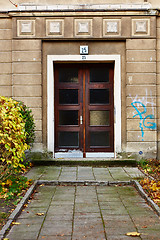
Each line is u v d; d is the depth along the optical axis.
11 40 7.57
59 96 7.83
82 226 3.74
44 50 7.55
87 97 7.84
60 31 7.44
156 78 7.56
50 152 7.50
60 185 5.78
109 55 7.51
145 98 7.45
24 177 5.92
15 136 4.98
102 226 3.74
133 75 7.45
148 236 3.43
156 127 7.47
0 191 4.91
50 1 7.52
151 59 7.44
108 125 7.82
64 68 7.84
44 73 7.58
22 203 4.44
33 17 7.43
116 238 3.38
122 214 4.16
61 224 3.81
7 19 7.56
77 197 4.98
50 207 4.47
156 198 4.70
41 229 3.65
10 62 7.59
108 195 5.10
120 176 6.22
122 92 7.55
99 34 7.43
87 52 7.47
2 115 4.75
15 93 7.48
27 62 7.47
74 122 7.82
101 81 7.82
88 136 7.81
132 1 7.52
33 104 7.47
